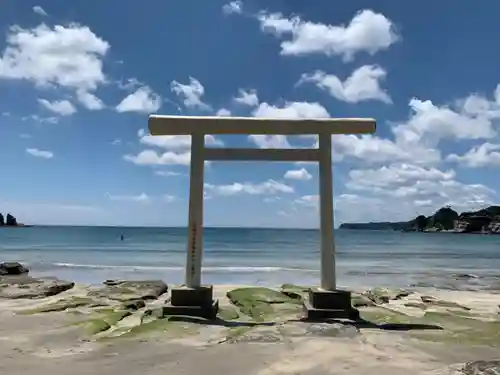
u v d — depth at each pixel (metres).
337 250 58.06
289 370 6.20
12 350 7.27
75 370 6.21
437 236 114.38
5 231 117.62
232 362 6.56
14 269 23.83
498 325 9.59
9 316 10.28
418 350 7.28
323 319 9.54
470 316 11.71
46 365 6.43
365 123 9.76
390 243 78.19
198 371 6.17
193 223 9.89
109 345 7.54
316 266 33.75
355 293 16.34
